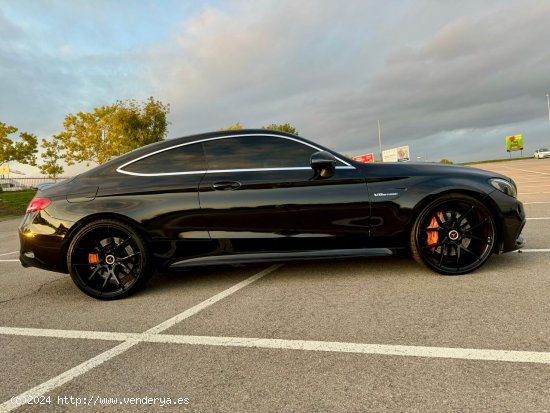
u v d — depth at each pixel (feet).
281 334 7.58
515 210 10.64
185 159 11.22
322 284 10.57
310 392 5.56
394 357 6.38
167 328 8.32
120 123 107.55
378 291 9.67
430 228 10.73
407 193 10.75
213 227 10.81
